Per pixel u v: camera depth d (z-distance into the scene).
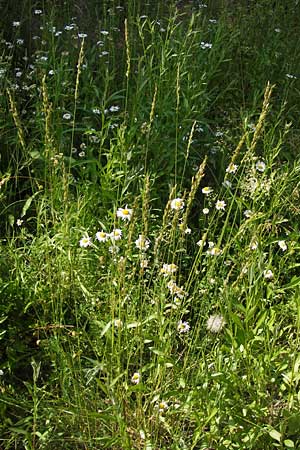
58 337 3.21
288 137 5.18
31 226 4.33
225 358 3.19
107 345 3.22
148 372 3.33
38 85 5.29
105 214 4.15
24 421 2.95
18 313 3.57
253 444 2.86
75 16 6.34
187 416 3.00
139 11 6.21
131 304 3.32
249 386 2.98
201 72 5.38
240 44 6.05
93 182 4.25
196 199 4.60
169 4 6.55
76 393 3.02
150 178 4.41
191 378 3.08
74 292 3.36
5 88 5.05
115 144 4.84
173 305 3.09
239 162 4.83
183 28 6.00
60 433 2.99
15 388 3.33
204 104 5.02
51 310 3.57
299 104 5.68
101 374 3.34
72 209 4.04
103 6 6.20
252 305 3.23
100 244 3.82
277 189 4.11
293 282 3.38
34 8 6.36
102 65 5.51
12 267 3.72
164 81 5.09
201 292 3.46
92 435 3.05
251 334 2.99
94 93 5.13
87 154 4.62
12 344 3.47
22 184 4.65
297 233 3.86
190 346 3.08
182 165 4.71
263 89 5.68
